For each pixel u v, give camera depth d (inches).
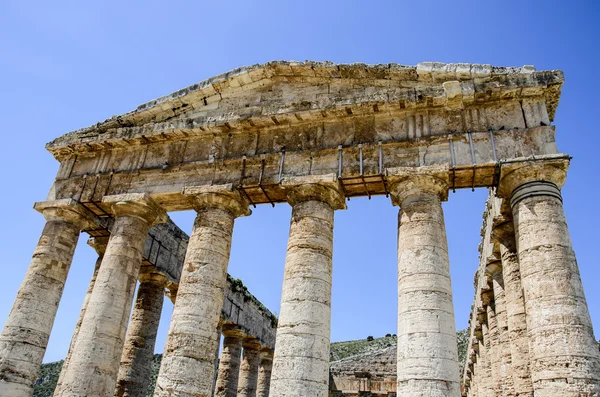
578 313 516.1
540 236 564.1
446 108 676.7
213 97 812.0
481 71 657.0
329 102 706.2
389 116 700.7
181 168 765.3
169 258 1023.6
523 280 563.2
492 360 900.0
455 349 552.7
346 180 679.7
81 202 797.9
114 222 808.9
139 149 815.1
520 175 609.0
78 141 828.0
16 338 701.9
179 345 624.7
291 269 637.3
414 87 700.0
